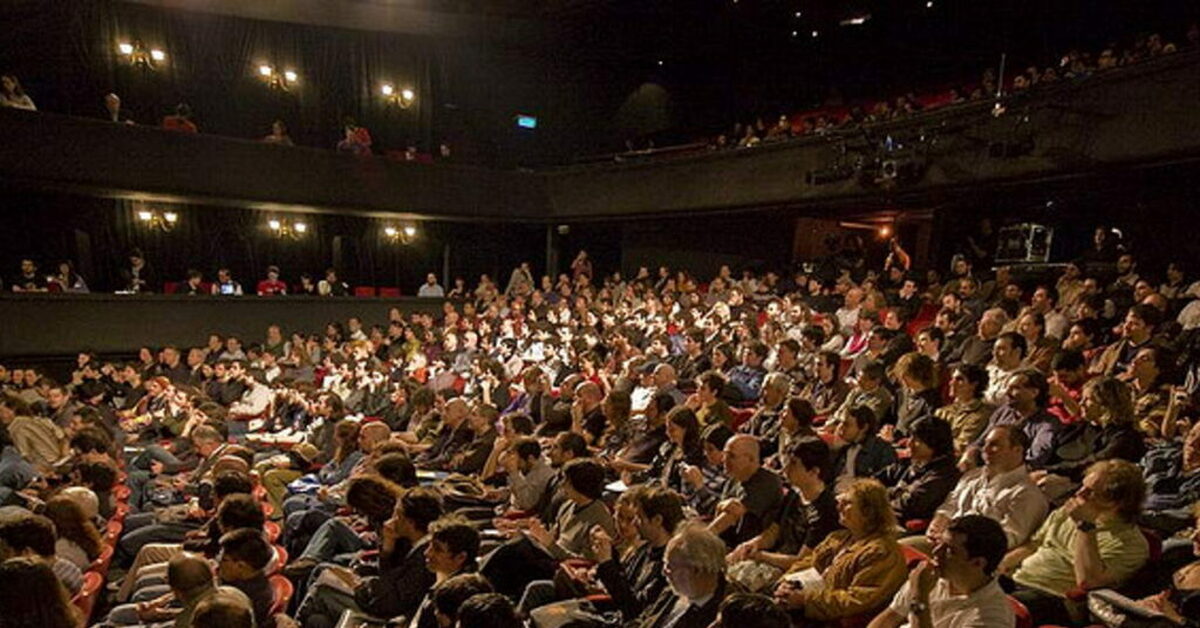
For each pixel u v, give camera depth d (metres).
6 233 13.98
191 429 9.01
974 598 2.94
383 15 18.39
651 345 11.29
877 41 19.06
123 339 14.00
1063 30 16.14
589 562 4.39
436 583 3.70
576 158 21.05
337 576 4.30
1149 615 3.04
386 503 4.66
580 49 20.83
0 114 12.86
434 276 18.38
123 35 15.65
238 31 17.03
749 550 4.08
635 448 6.36
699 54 21.36
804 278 14.65
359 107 18.84
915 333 10.15
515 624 2.55
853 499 3.51
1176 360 5.73
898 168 13.11
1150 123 10.16
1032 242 12.71
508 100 21.19
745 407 8.45
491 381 10.73
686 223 19.14
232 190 15.35
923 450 4.46
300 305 15.95
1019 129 11.64
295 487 6.98
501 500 6.04
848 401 6.58
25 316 12.98
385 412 10.98
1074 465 4.54
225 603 2.81
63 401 10.79
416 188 17.75
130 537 5.83
